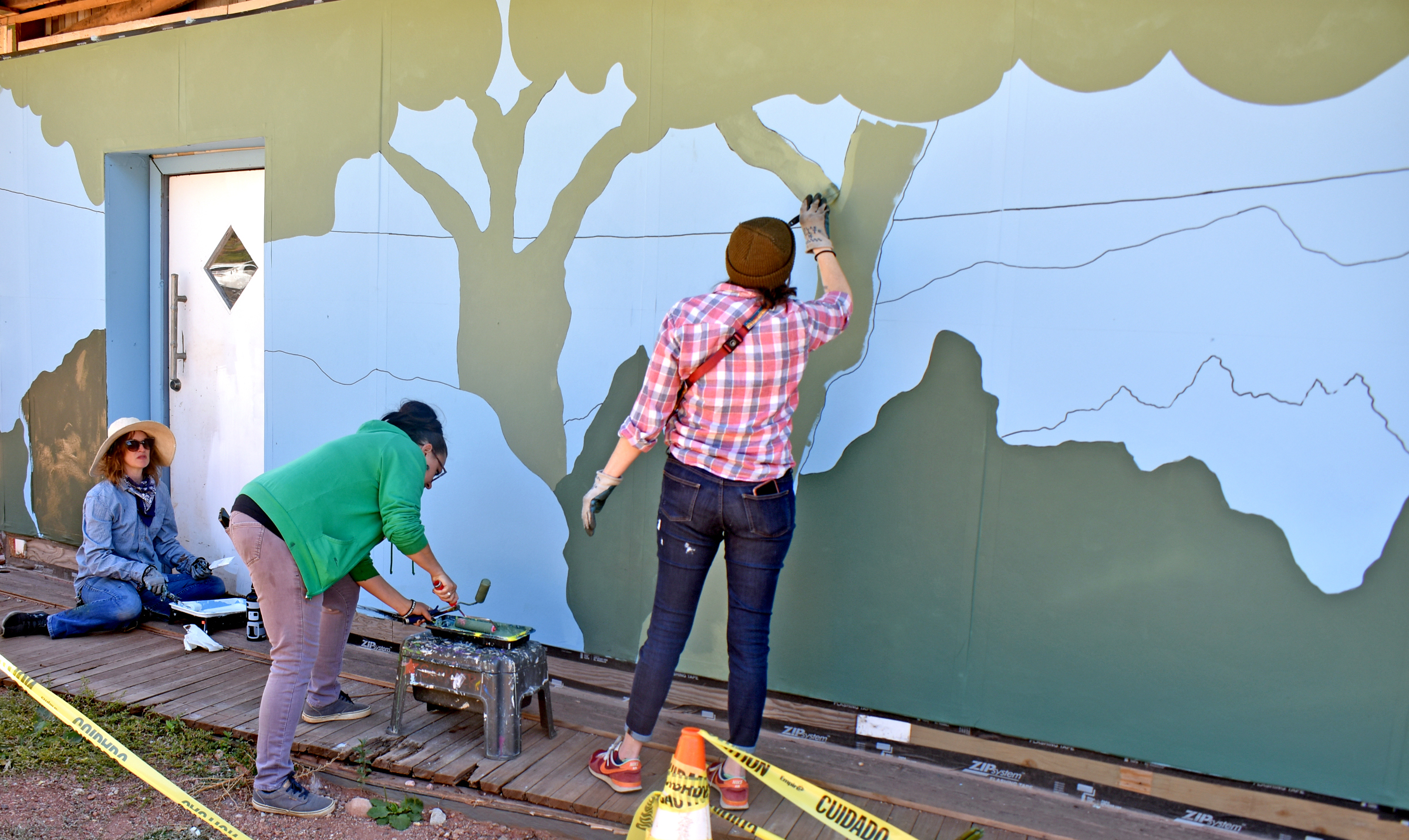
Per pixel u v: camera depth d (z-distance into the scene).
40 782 2.45
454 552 3.29
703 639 2.87
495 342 3.17
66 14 4.14
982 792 2.44
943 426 2.53
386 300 3.36
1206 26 2.18
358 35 3.33
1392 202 2.04
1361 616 2.12
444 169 3.21
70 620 3.45
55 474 4.34
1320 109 2.09
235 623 3.66
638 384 2.95
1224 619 2.26
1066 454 2.39
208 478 4.22
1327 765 2.18
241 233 3.99
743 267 2.15
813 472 2.69
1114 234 2.30
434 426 2.68
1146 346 2.29
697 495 2.22
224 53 3.63
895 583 2.61
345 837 2.26
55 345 4.28
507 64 3.07
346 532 2.40
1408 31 2.00
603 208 2.96
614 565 3.00
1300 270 2.13
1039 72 2.36
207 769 2.53
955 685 2.56
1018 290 2.42
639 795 2.36
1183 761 2.32
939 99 2.47
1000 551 2.48
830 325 2.28
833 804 1.82
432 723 2.78
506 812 2.35
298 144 3.49
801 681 2.75
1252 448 2.20
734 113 2.73
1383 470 2.08
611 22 2.89
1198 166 2.21
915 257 2.53
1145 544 2.32
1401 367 2.05
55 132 4.14
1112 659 2.38
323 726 2.74
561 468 3.09
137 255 4.18
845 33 2.57
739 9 2.70
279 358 3.61
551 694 2.88
